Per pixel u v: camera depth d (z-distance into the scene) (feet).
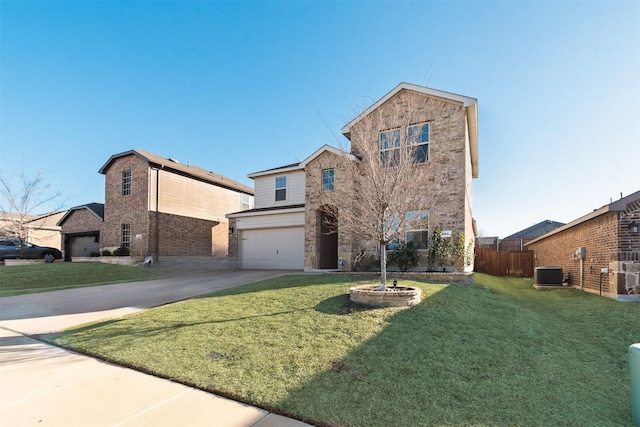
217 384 13.19
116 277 51.72
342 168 45.60
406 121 30.45
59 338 19.79
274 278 38.60
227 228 83.82
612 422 11.31
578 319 25.22
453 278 34.63
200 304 26.02
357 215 28.09
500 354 16.31
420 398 12.08
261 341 17.39
